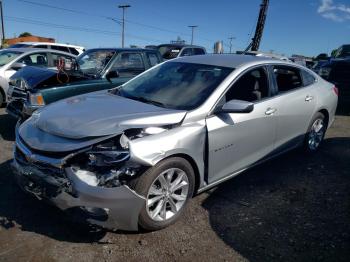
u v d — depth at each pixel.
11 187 3.94
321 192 4.27
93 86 6.02
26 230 3.16
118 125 3.03
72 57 9.33
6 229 3.15
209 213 3.66
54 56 8.92
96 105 3.57
